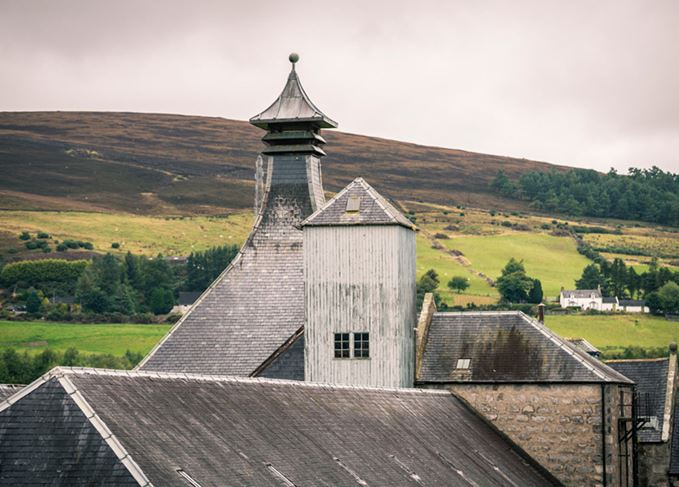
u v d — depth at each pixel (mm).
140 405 46750
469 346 81688
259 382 57438
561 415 78500
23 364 176000
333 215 79938
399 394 70750
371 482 53969
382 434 61438
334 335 79312
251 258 85688
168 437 45625
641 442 91000
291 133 88000
